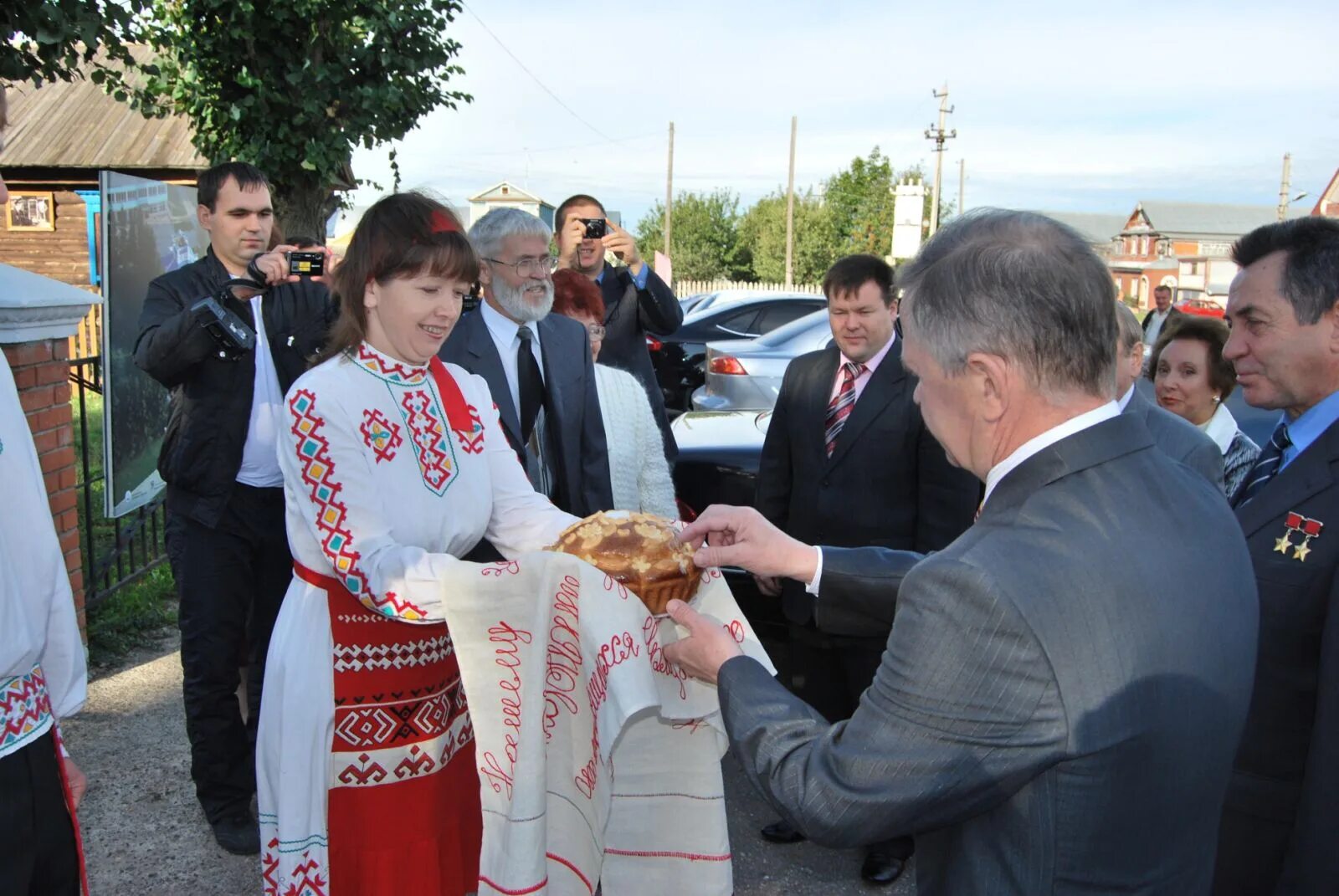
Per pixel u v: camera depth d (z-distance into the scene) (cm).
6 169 1366
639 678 159
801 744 123
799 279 3925
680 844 183
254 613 308
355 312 190
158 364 271
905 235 1570
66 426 402
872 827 110
